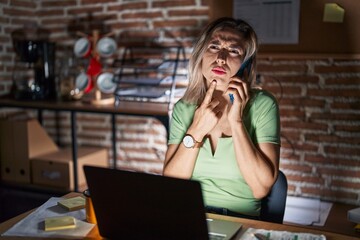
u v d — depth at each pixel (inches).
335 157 113.6
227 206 66.9
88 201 52.5
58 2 142.2
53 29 144.5
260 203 68.7
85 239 49.0
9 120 133.5
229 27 70.6
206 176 68.2
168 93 115.4
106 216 48.3
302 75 113.9
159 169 136.4
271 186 65.3
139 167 139.5
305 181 117.6
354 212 90.4
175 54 127.7
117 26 134.6
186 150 66.2
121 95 117.0
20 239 48.8
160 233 46.1
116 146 142.0
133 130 138.5
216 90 70.4
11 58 140.9
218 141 67.6
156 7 128.2
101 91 127.0
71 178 128.1
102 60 137.3
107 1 134.9
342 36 107.1
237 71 69.1
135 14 131.5
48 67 133.4
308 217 106.1
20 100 131.2
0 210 123.7
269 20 113.2
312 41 110.1
